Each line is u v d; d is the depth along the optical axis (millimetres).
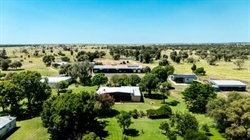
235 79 115500
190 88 69625
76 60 186625
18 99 63250
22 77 64438
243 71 140875
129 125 53156
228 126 48781
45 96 67875
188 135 41156
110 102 63688
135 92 79750
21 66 155500
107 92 76938
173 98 81875
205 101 65812
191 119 49156
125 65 155125
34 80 65188
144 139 48125
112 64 169625
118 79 94750
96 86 97312
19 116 62000
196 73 127688
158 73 100938
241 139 45281
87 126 51125
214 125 55250
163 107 63344
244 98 50969
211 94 67562
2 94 61188
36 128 54094
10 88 61375
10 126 52750
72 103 48094
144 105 73312
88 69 103625
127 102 76562
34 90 65750
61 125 46219
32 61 187125
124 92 77062
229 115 46844
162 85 81625
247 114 43906
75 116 47594
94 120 53500
